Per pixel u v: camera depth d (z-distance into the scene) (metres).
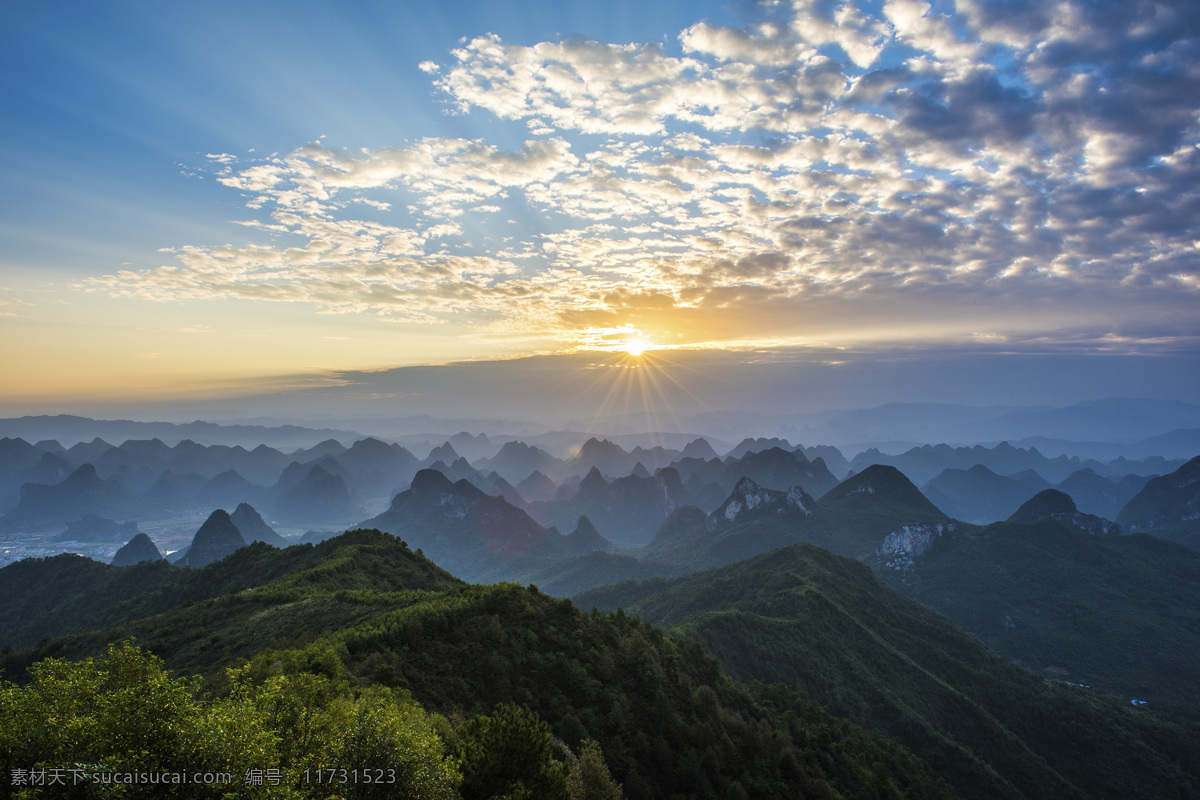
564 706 62.75
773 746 77.69
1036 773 112.00
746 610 158.75
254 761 23.55
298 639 68.12
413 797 28.03
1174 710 154.38
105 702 23.75
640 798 57.00
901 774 95.69
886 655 138.25
